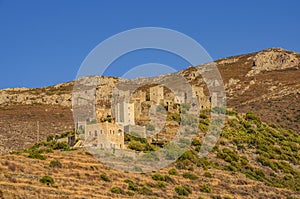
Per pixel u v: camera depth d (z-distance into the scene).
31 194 94.12
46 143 137.62
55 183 101.62
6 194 91.19
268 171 139.62
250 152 148.12
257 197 119.25
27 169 105.19
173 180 115.75
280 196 122.50
